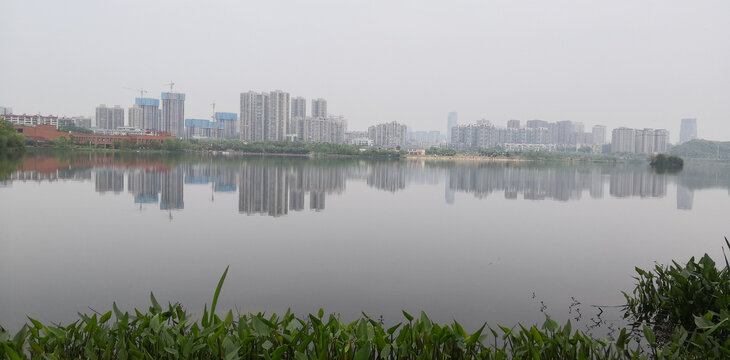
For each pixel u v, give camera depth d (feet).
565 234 51.06
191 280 29.91
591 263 36.99
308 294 27.58
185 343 13.20
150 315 14.70
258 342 13.89
